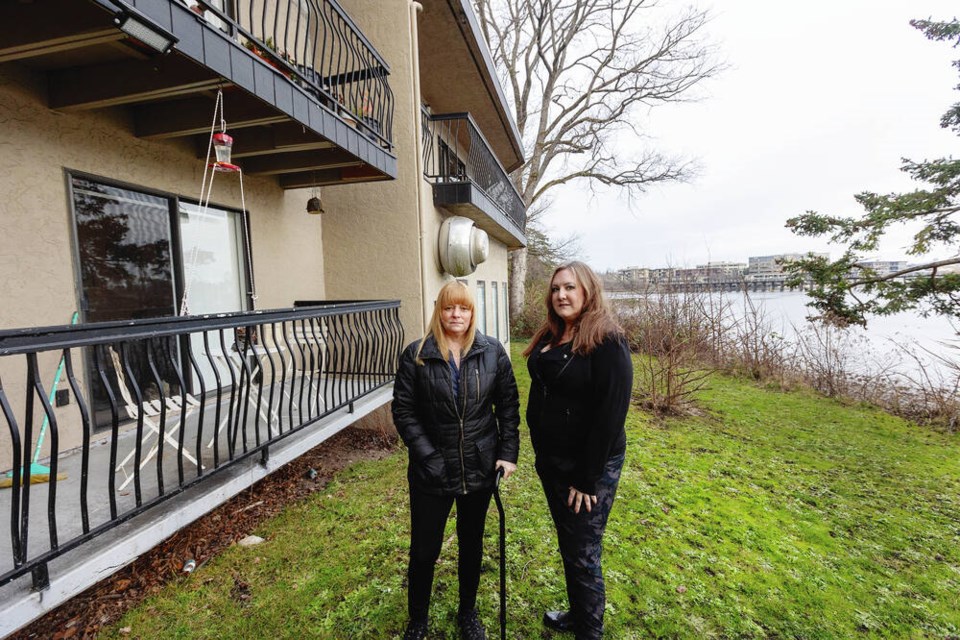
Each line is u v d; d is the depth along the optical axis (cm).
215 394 430
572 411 188
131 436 331
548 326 212
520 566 283
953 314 848
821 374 937
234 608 247
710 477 461
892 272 934
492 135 1124
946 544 340
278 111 314
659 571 287
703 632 234
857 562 311
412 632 211
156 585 271
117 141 330
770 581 283
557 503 196
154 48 213
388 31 533
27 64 273
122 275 340
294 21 522
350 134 394
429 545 200
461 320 196
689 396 848
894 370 862
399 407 204
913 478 485
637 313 1155
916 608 262
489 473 202
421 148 547
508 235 1017
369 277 562
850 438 636
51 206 289
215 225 432
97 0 181
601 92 1873
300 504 375
